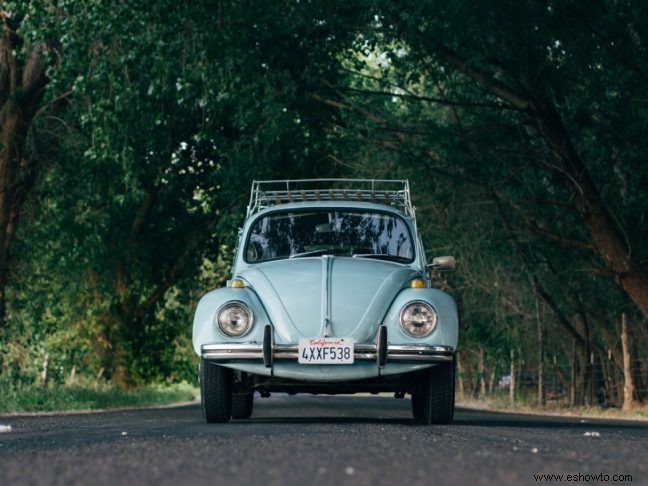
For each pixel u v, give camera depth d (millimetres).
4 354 20078
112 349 28625
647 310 18578
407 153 20359
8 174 20219
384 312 8219
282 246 9453
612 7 16641
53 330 23844
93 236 23797
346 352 8055
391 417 10953
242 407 10125
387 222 9602
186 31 18141
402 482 3367
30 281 23047
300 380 8281
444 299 8258
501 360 29500
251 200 10336
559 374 28328
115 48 18250
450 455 4391
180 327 30188
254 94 19109
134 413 13500
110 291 26766
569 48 17047
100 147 19344
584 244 19906
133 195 20219
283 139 20938
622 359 24406
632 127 18531
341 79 22281
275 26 19234
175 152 23453
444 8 16375
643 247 19531
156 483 3439
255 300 8336
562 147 18438
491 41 17281
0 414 13602
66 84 20078
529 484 3387
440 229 23469
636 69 16984
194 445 5125
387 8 17078
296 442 5215
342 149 22203
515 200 20359
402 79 21250
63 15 18500
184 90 18656
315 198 10375
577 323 26078
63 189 22797
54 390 19297
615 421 12562
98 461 4289
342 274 8508
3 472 3900
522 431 7000
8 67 20203
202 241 28312
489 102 20328
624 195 20344
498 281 24406
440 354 8055
